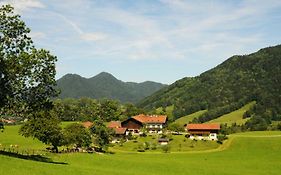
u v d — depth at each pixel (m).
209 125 173.50
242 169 100.69
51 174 58.81
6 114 72.00
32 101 71.88
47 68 71.69
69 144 118.06
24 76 69.19
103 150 132.88
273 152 137.62
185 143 154.12
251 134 185.50
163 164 96.94
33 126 100.44
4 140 140.75
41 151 98.62
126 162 95.44
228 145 151.38
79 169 69.62
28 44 71.12
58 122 105.38
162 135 167.62
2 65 65.69
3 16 68.25
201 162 114.19
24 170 57.81
